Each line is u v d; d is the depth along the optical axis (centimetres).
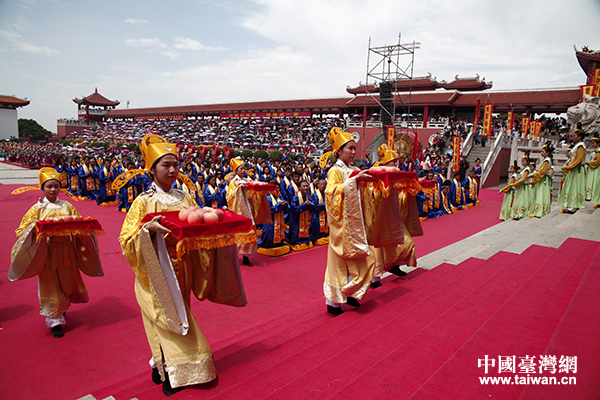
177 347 276
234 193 712
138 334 466
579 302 316
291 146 3744
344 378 259
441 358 272
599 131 1574
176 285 272
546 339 277
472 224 1239
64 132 6397
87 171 1583
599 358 230
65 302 465
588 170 1053
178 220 284
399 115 3375
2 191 1712
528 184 1164
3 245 855
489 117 2467
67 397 338
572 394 197
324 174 1512
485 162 2430
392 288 519
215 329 478
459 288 448
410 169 1959
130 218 293
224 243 273
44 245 437
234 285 323
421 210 1325
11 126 5772
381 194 464
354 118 3884
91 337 456
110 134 5403
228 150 2236
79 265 483
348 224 405
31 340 445
